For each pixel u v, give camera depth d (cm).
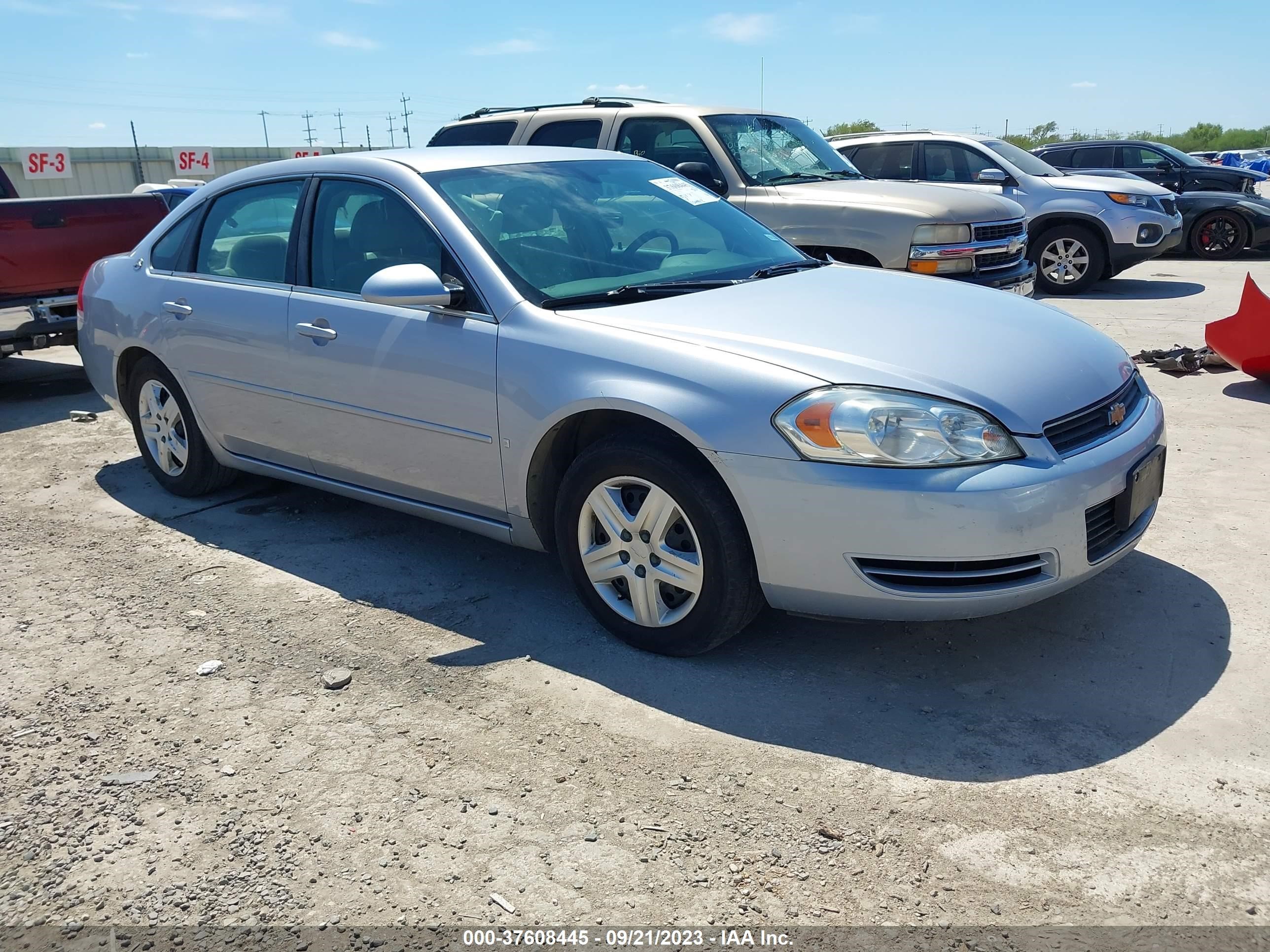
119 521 504
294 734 309
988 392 307
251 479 561
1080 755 285
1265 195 2444
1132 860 242
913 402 298
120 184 3475
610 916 231
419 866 250
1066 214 1134
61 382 859
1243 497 473
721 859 248
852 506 296
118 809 276
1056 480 299
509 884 242
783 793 273
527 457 355
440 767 290
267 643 369
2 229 723
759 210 764
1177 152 1570
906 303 372
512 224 394
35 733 314
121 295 518
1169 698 311
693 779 280
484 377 361
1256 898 229
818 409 300
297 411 435
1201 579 390
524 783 281
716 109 803
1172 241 1152
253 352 445
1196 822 254
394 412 394
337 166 434
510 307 362
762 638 361
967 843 251
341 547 459
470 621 382
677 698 322
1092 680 323
